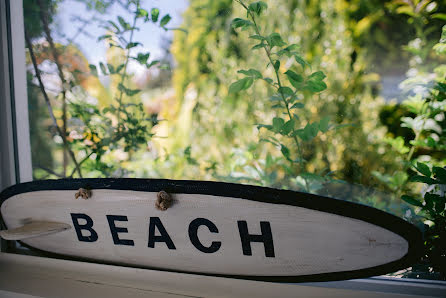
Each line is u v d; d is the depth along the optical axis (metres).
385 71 1.25
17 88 1.16
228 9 1.38
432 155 1.16
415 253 0.65
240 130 1.44
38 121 1.32
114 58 1.35
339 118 1.30
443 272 0.86
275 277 0.73
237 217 0.70
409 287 0.79
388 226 0.63
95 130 1.35
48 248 0.93
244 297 0.81
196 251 0.76
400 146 1.16
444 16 1.12
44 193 0.86
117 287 0.88
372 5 1.23
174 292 0.84
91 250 0.86
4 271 1.00
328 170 1.29
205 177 1.43
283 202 0.67
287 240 0.69
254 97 1.40
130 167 1.44
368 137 1.27
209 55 1.47
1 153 1.12
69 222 0.85
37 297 0.86
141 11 1.26
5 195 0.92
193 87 1.52
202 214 0.72
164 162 1.46
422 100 1.10
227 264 0.75
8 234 0.83
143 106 1.39
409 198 0.89
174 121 1.54
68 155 1.37
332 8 1.29
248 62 1.40
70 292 0.88
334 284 0.82
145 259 0.81
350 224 0.65
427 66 1.17
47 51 1.32
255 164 1.34
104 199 0.79
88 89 1.40
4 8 1.08
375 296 0.78
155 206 0.73
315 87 0.96
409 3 1.16
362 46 1.27
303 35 1.34
